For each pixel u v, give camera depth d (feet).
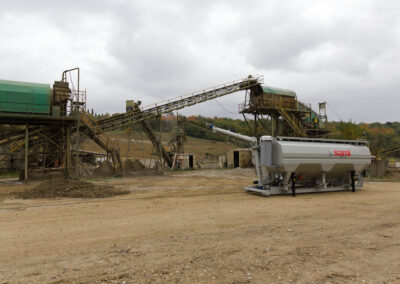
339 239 19.62
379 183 70.95
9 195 44.39
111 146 94.07
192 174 96.73
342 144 50.21
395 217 27.37
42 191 44.42
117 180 73.05
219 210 31.32
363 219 26.45
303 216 27.96
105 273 13.57
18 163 107.14
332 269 14.20
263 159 43.73
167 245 18.22
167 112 103.45
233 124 385.09
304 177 47.34
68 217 27.71
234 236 20.40
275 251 16.92
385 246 18.12
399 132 409.49
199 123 125.18
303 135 121.80
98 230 22.57
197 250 17.11
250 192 47.85
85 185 49.70
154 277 13.05
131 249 17.47
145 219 26.68
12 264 15.10
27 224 24.79
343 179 51.08
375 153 114.42
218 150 253.44
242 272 13.69
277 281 12.67
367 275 13.55
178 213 29.63
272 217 27.45
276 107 116.78
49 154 80.59
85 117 80.59
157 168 100.07
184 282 12.49
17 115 67.67
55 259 15.81
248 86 115.55
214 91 111.34
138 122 100.53
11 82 69.41
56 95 73.20
